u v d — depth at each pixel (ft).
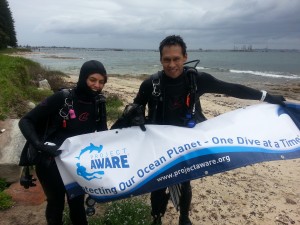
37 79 49.52
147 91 11.24
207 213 16.15
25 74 40.04
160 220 13.83
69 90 10.28
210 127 11.30
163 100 11.07
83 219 11.55
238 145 11.03
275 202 17.88
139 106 11.14
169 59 10.44
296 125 12.21
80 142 10.41
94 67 10.05
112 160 10.41
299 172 23.08
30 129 9.84
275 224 15.64
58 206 10.99
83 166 10.12
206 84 11.25
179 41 10.43
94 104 10.66
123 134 10.87
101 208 15.05
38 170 10.49
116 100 41.93
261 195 18.63
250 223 15.58
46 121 10.48
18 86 34.30
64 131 10.52
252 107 12.27
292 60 369.50
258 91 12.02
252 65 250.98
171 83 10.94
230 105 54.08
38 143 9.70
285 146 11.48
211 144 10.85
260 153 11.06
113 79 98.58
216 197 17.90
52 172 10.40
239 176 21.36
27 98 32.96
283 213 16.72
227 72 166.50
